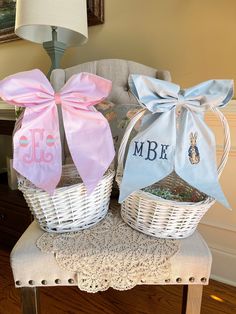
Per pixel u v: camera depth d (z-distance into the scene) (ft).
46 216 2.12
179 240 2.13
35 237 2.15
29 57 5.11
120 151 2.14
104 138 2.14
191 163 2.09
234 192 3.45
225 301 3.34
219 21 3.28
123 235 2.17
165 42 3.68
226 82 1.96
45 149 2.02
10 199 4.05
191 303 2.09
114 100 3.18
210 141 2.11
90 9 4.07
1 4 4.95
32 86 1.91
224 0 3.20
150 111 2.05
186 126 2.07
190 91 2.01
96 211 2.26
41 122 2.00
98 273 1.99
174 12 3.54
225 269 3.69
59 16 3.26
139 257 1.97
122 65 3.25
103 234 2.18
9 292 3.46
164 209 2.00
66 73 3.26
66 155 2.91
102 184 2.19
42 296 3.38
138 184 2.04
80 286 2.00
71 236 2.15
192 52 3.52
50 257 1.99
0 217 4.21
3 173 5.37
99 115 2.14
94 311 3.16
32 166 1.99
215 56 3.38
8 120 3.82
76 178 2.67
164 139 2.05
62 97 2.03
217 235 3.68
